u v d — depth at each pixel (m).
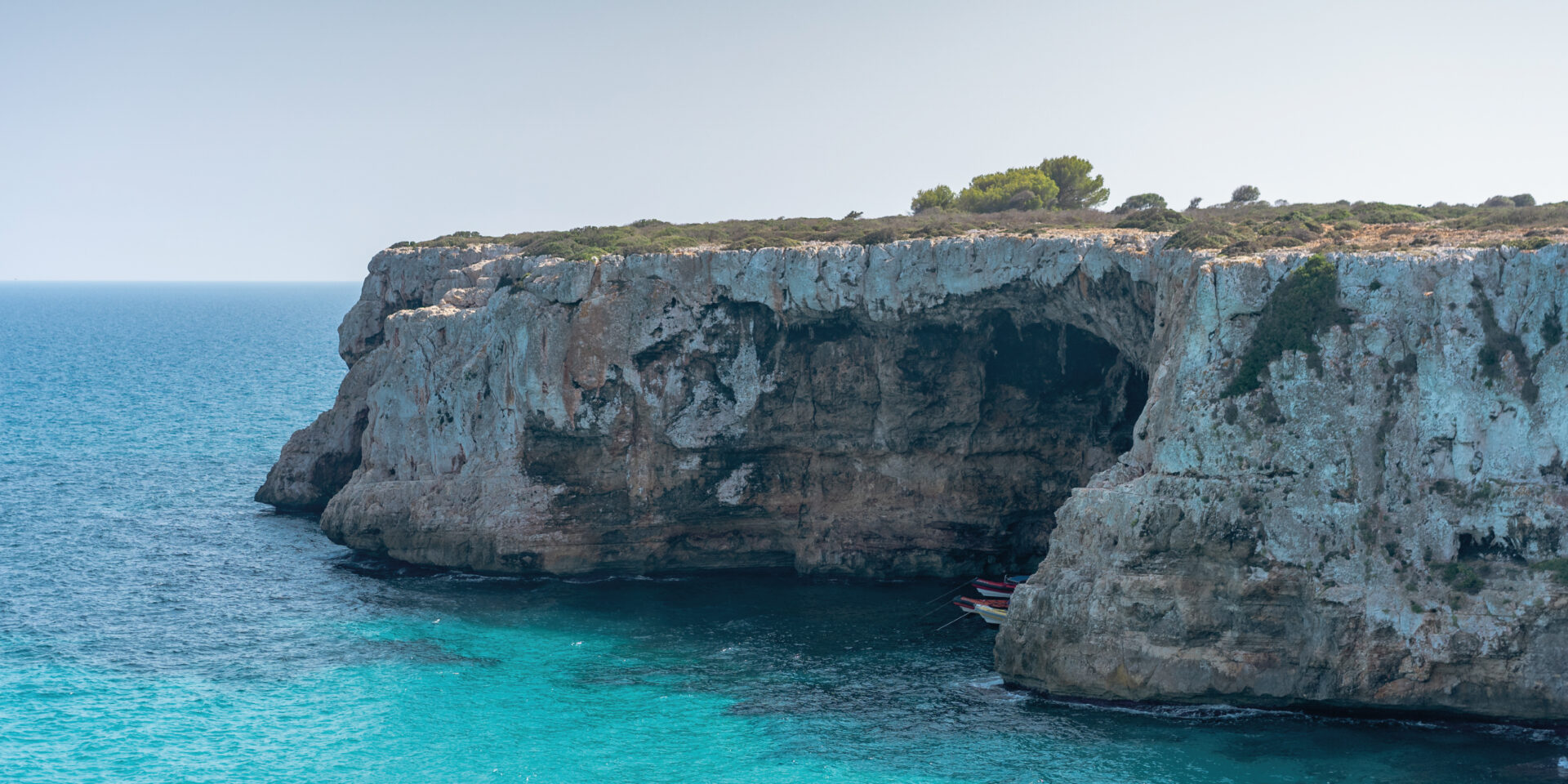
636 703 46.72
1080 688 45.34
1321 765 39.66
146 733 43.94
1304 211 71.88
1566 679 39.88
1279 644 42.97
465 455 66.25
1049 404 62.38
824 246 60.59
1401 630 41.34
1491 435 41.34
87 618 57.34
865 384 62.50
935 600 60.66
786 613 58.53
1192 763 40.25
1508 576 40.81
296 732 44.12
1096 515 45.53
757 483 64.81
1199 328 45.03
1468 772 38.81
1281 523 42.69
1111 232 59.19
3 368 183.50
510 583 63.81
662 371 62.91
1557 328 40.84
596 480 64.06
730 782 39.91
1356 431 42.50
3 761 41.31
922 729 43.69
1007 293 56.09
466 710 46.06
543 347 62.44
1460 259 42.25
